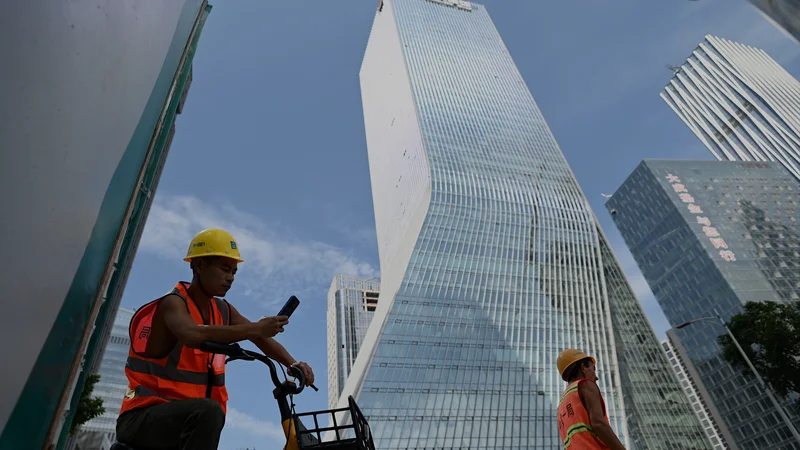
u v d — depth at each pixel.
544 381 77.00
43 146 1.49
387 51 141.88
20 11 1.38
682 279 108.00
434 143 105.19
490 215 95.19
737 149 167.75
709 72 180.62
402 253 95.56
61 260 1.64
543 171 109.31
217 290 2.88
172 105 5.91
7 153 1.31
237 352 2.53
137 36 2.38
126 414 2.40
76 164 1.73
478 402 71.94
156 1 2.74
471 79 127.88
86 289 1.86
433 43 134.50
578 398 4.18
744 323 59.31
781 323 55.59
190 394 2.53
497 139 112.75
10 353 1.33
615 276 99.50
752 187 117.94
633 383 85.88
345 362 188.12
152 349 2.50
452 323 79.19
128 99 2.26
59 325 1.64
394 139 124.38
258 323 2.52
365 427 2.80
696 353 102.62
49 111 1.53
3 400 1.29
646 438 79.62
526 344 80.88
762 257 102.56
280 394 2.79
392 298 79.25
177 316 2.46
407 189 109.50
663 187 115.75
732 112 169.75
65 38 1.62
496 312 83.06
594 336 87.00
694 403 165.25
